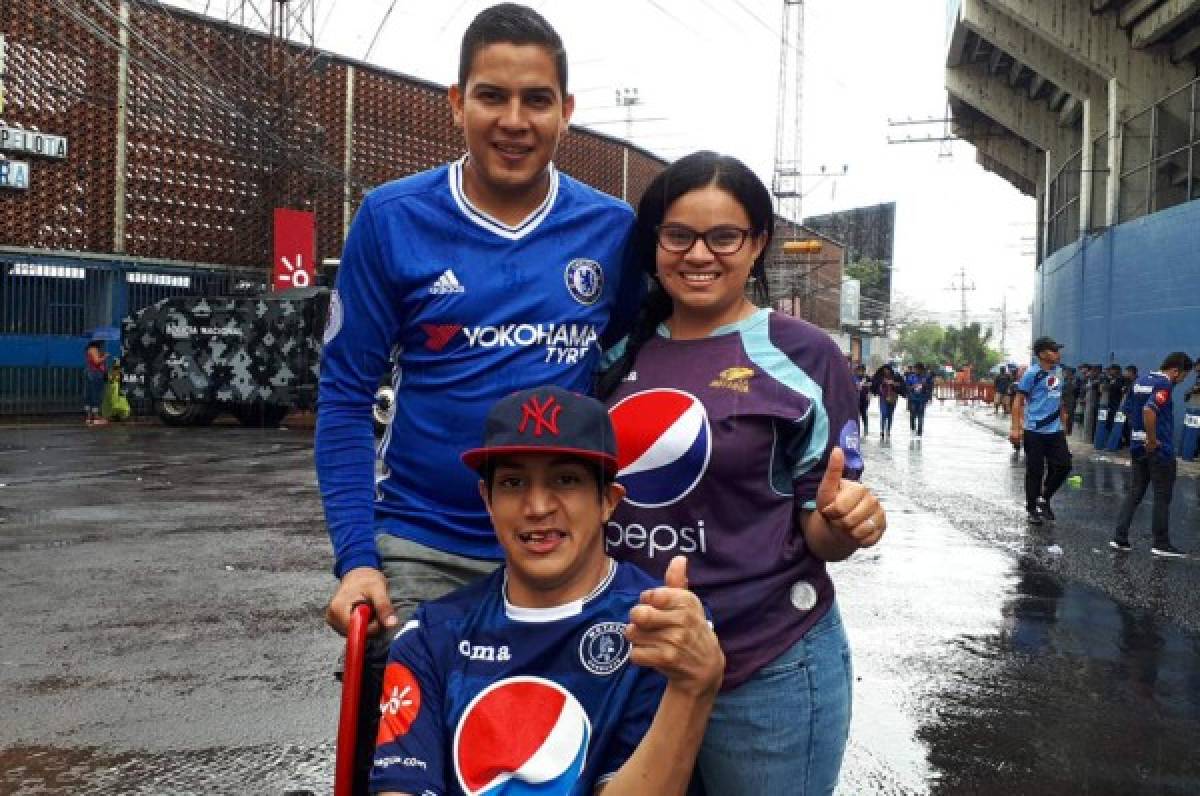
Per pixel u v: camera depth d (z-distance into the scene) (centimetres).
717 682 177
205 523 971
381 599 227
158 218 2494
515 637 198
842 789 397
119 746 429
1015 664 566
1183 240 1936
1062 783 404
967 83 3478
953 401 6312
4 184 2234
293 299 2112
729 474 221
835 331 6531
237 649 567
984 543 958
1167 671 555
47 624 612
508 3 239
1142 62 2375
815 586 229
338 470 245
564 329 244
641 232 245
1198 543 968
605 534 230
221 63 2433
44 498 1116
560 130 242
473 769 192
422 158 2973
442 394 244
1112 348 2356
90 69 2341
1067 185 3066
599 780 192
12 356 2306
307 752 425
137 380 2211
